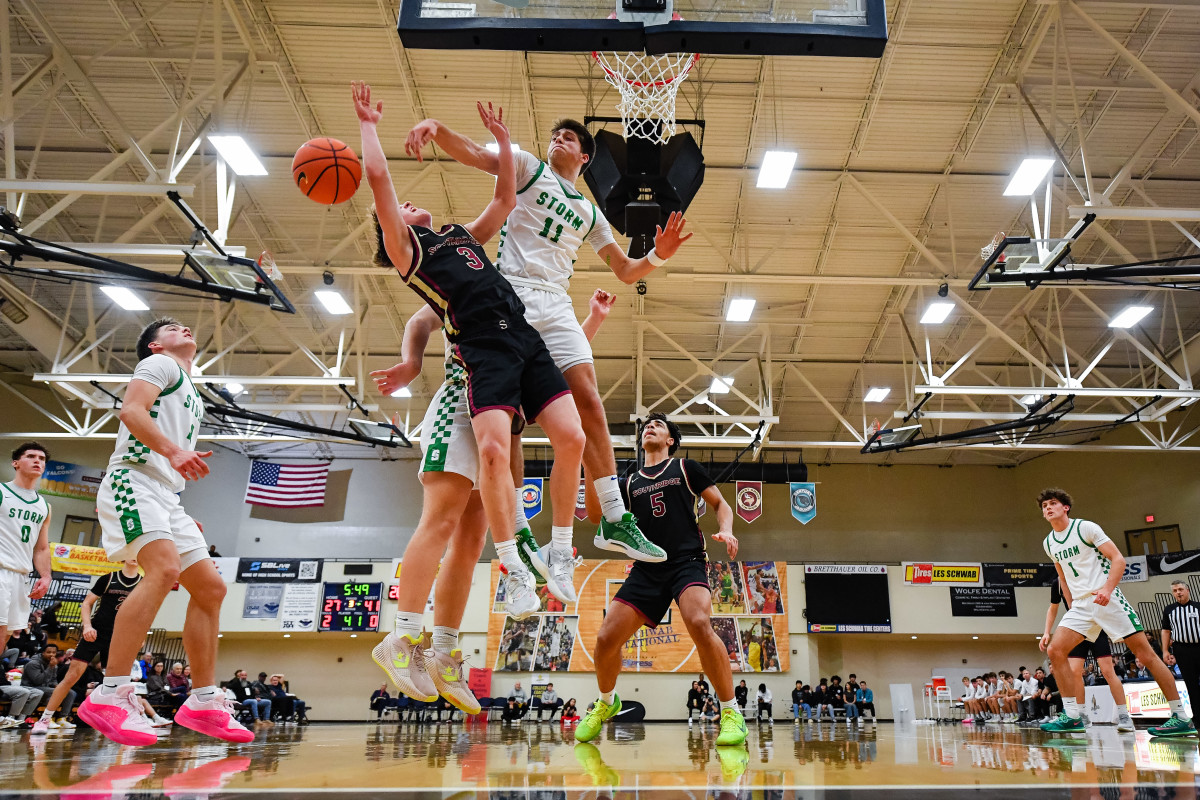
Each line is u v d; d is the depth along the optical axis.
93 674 10.01
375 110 2.84
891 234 16.39
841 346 20.16
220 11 10.69
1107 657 6.28
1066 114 13.56
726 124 13.98
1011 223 15.92
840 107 13.59
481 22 3.63
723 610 22.58
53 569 18.91
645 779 1.88
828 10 3.59
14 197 10.74
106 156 14.49
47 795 1.48
